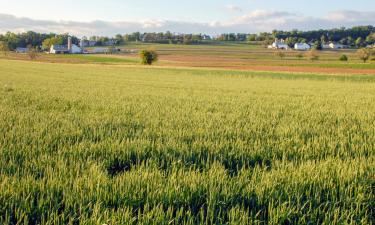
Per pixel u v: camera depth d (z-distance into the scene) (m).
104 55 166.75
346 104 19.11
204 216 4.10
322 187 4.89
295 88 34.78
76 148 6.71
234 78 55.09
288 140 7.99
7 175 5.02
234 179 5.09
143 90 26.56
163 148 6.80
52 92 21.78
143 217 3.77
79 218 3.80
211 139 8.15
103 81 38.03
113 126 9.72
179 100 18.97
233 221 3.78
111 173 5.59
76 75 49.84
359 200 4.48
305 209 4.28
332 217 4.16
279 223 3.96
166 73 65.12
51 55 161.12
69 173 5.09
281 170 5.48
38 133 7.96
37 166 5.50
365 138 8.82
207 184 4.72
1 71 54.72
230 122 11.00
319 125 11.00
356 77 60.09
